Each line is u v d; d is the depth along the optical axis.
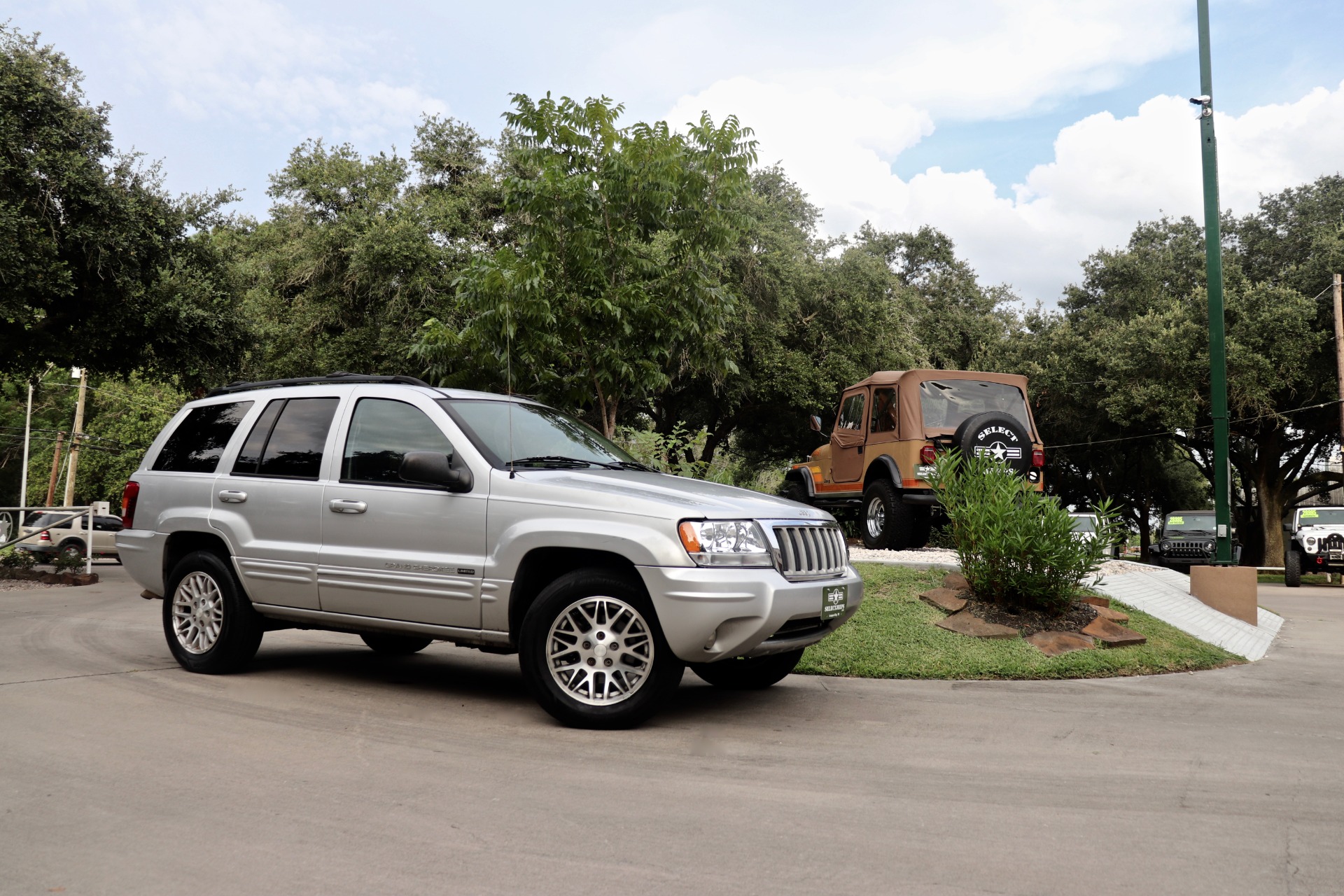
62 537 26.25
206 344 18.98
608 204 10.54
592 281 10.42
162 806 3.79
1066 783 4.35
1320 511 22.98
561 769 4.41
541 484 5.49
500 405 6.43
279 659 7.40
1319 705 6.42
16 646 7.84
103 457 48.75
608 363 10.48
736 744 4.95
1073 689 6.83
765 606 5.06
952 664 7.29
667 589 5.01
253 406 6.84
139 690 6.02
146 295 17.59
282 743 4.79
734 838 3.52
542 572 5.66
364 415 6.30
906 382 12.07
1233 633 9.95
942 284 39.69
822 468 14.41
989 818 3.80
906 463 11.84
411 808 3.81
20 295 15.61
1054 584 8.21
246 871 3.16
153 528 6.89
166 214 18.38
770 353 27.36
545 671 5.26
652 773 4.37
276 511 6.35
